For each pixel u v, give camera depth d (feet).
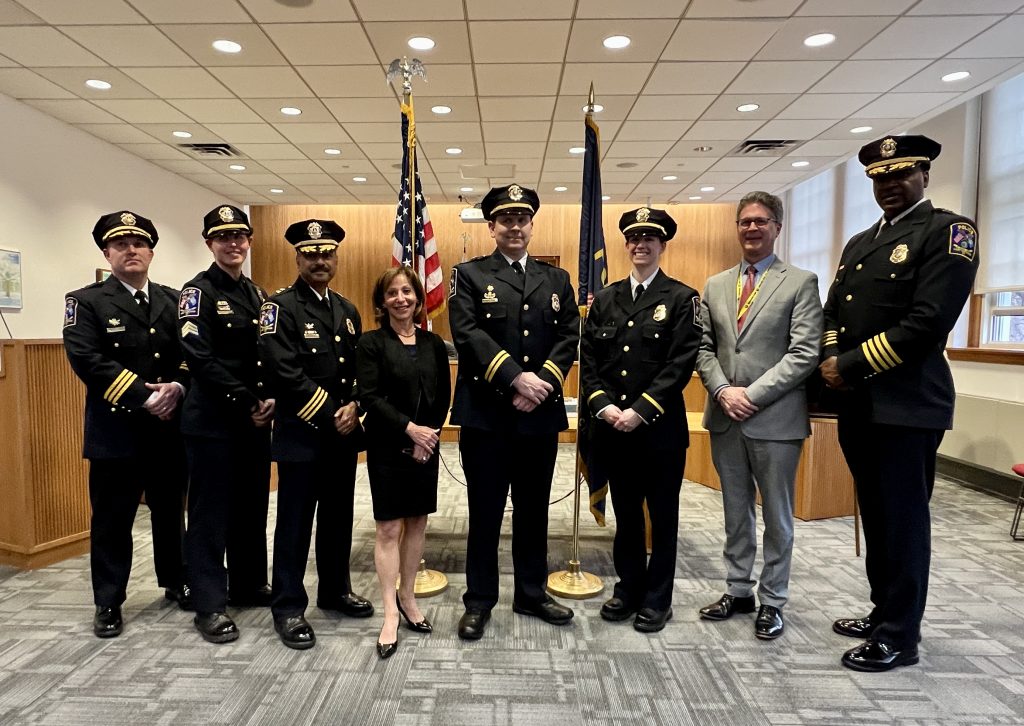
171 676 6.36
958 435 15.30
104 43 12.44
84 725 5.55
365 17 11.36
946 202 17.57
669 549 7.34
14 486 9.48
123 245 7.59
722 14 11.30
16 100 15.67
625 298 7.51
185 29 11.84
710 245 31.17
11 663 6.64
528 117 16.81
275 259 31.22
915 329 6.07
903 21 11.58
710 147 19.80
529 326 7.06
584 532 11.37
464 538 11.05
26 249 16.20
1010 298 15.90
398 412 6.78
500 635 7.24
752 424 7.22
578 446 8.64
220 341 7.26
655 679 6.34
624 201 28.99
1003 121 15.93
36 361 9.53
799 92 15.07
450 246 31.27
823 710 5.85
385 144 19.44
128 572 7.63
